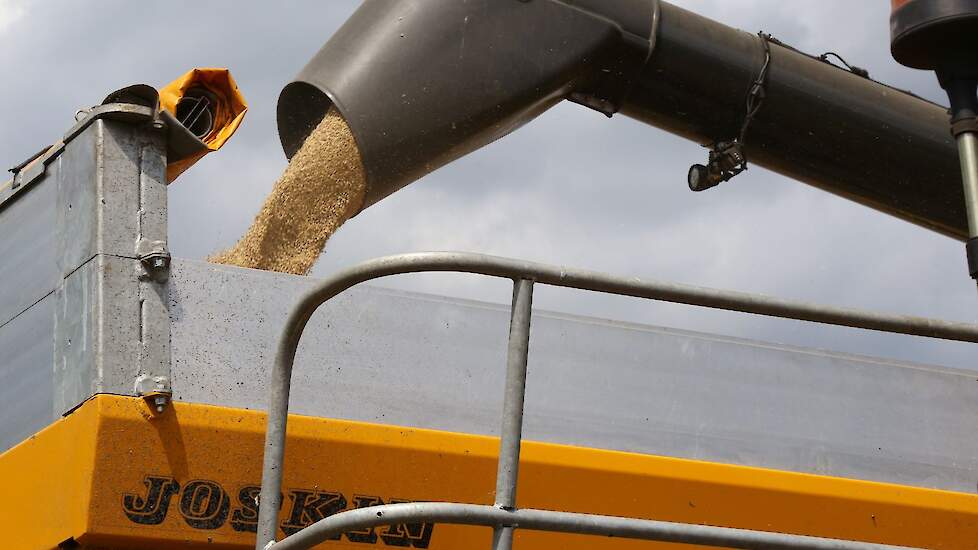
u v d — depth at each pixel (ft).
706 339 10.22
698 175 17.30
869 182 17.60
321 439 8.96
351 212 14.46
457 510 7.23
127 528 8.38
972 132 9.28
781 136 17.08
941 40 9.43
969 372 11.05
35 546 8.75
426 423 9.29
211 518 8.61
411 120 14.38
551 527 7.42
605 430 9.70
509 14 15.15
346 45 14.67
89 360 8.70
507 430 7.55
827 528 10.16
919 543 10.43
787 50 17.02
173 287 8.96
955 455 10.74
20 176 10.38
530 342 9.69
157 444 8.54
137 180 9.26
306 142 14.34
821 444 10.32
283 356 8.26
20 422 9.46
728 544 7.80
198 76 10.67
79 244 9.19
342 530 7.23
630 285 7.99
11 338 9.84
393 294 9.48
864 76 17.39
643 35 16.06
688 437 9.93
